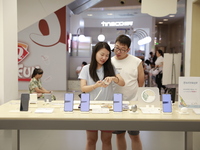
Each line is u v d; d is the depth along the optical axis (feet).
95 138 8.27
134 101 8.89
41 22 37.60
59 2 23.27
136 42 48.32
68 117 6.15
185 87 7.54
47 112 6.70
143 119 6.10
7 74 12.00
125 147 9.30
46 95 8.23
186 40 17.16
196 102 7.48
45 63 38.09
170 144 11.66
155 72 28.86
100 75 8.22
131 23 46.39
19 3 22.71
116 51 9.32
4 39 11.60
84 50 42.52
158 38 52.95
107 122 6.12
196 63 15.99
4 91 11.62
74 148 10.97
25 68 37.88
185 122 6.06
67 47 39.19
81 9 41.65
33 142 11.63
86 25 49.49
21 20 23.11
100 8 41.34
